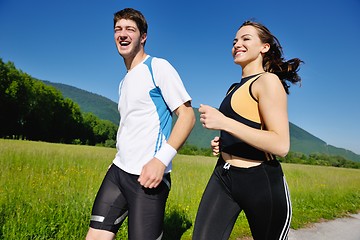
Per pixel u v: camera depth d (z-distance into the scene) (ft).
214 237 8.01
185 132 7.17
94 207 8.02
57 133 259.39
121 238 13.30
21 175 23.15
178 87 7.29
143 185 6.98
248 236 16.52
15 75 213.66
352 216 26.08
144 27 8.08
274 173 7.20
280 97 6.81
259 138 6.51
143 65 7.75
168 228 15.52
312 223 22.09
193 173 38.73
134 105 7.61
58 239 12.20
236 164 7.57
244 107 7.36
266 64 8.14
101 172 30.22
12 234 11.50
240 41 8.07
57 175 25.09
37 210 13.62
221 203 8.05
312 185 39.06
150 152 7.47
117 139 8.18
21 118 219.00
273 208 7.11
